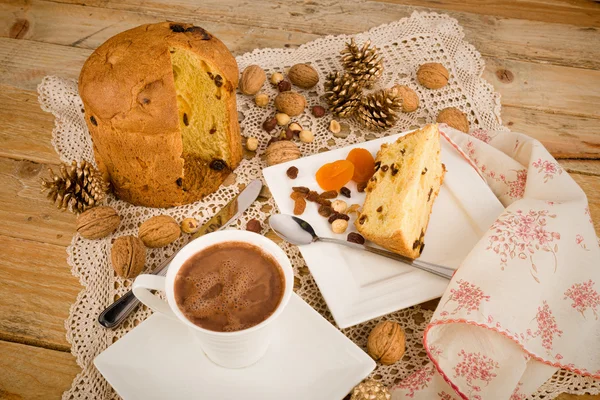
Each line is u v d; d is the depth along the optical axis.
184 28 0.77
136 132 0.73
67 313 0.70
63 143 0.84
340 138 0.87
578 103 0.91
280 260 0.60
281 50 0.95
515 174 0.79
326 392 0.60
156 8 1.00
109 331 0.69
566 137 0.87
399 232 0.70
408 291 0.69
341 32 0.99
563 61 0.96
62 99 0.88
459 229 0.75
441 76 0.91
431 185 0.75
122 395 0.59
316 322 0.63
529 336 0.65
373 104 0.85
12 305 0.71
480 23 1.01
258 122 0.88
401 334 0.67
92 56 0.75
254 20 1.00
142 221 0.78
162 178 0.76
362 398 0.61
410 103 0.88
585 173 0.83
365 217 0.74
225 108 0.77
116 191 0.79
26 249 0.75
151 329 0.63
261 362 0.62
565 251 0.69
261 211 0.79
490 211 0.75
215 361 0.62
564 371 0.67
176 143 0.74
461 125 0.86
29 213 0.78
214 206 0.80
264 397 0.60
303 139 0.85
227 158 0.82
